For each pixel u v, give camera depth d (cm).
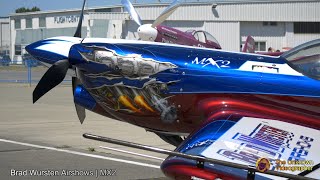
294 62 464
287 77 453
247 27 4247
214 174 356
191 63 476
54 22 5384
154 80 482
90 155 746
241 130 403
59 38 559
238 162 356
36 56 553
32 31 5694
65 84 2486
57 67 507
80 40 549
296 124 433
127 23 4028
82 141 863
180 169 368
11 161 693
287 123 429
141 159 721
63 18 5253
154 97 485
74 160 707
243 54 486
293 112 448
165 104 482
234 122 420
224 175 354
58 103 1551
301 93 444
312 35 4269
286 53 484
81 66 503
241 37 4241
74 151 775
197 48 501
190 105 475
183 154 364
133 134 940
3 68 4447
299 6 4225
